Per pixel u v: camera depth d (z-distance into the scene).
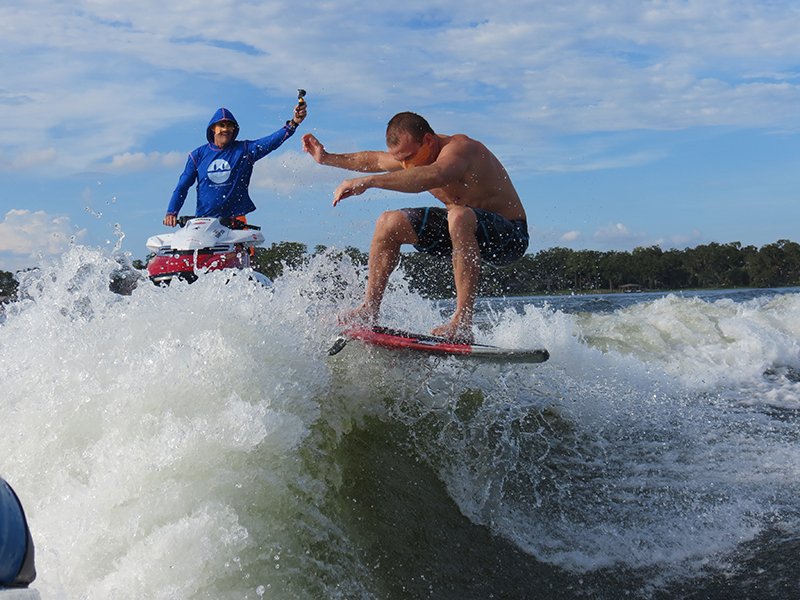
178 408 3.17
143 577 2.52
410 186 4.37
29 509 2.85
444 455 4.02
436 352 4.12
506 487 3.98
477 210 4.56
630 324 8.38
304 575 2.88
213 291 3.84
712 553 3.55
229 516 2.75
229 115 7.54
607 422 4.89
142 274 5.14
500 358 4.02
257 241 7.59
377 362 4.20
